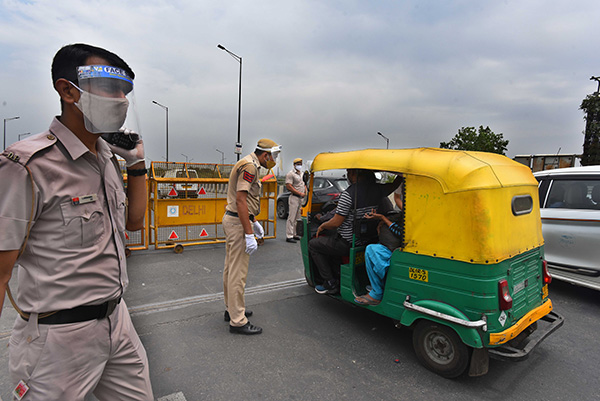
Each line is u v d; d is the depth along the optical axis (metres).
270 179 8.11
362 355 3.31
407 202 3.06
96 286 1.45
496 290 2.66
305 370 3.05
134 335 1.70
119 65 1.42
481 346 2.64
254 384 2.85
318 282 4.52
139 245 7.19
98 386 1.64
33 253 1.33
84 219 1.39
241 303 3.67
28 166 1.25
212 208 7.50
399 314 3.18
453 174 2.76
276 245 7.86
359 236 3.82
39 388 1.39
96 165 1.45
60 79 1.32
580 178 4.71
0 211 1.22
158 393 2.71
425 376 2.99
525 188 3.11
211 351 3.34
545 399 2.72
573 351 3.46
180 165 7.41
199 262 6.26
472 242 2.66
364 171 3.81
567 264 4.67
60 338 1.38
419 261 2.99
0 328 3.66
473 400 2.69
